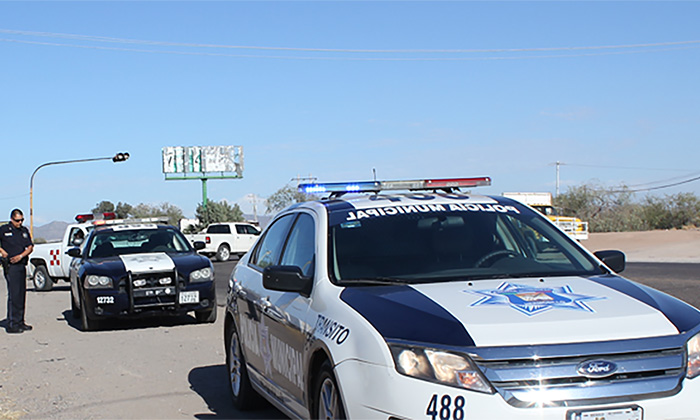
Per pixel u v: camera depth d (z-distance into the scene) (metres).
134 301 11.73
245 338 6.26
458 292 4.25
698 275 18.11
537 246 5.21
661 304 4.14
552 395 3.55
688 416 3.62
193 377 8.12
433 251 4.97
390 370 3.75
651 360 3.67
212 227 36.88
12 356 9.79
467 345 3.66
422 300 4.15
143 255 12.63
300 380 4.75
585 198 65.94
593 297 4.16
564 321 3.79
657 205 61.16
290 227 5.96
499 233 5.21
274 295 5.45
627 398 3.58
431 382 3.65
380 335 3.89
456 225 5.24
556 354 3.60
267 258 6.23
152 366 8.81
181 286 12.02
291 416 5.09
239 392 6.51
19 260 12.11
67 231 21.19
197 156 79.00
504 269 4.84
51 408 6.84
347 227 5.15
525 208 5.67
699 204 59.56
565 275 4.75
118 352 9.88
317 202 5.71
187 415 6.52
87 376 8.31
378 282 4.61
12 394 7.46
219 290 19.69
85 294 11.80
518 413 3.51
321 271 4.84
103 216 20.17
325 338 4.26
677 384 3.67
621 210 64.44
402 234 5.10
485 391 3.57
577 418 3.53
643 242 38.19
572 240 5.38
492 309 3.95
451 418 3.57
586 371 3.59
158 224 14.17
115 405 6.91
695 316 4.08
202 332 11.57
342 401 3.96
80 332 12.02
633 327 3.79
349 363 3.96
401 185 5.97
